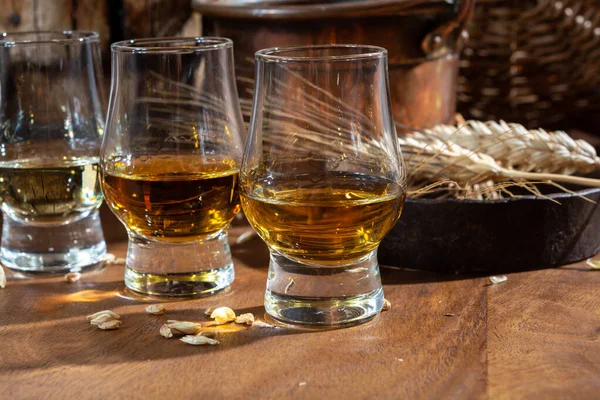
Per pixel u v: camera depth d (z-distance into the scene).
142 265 0.61
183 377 0.52
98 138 0.64
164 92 0.58
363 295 0.57
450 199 0.62
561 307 0.58
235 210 0.60
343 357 0.54
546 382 0.51
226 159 0.59
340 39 0.71
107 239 0.70
